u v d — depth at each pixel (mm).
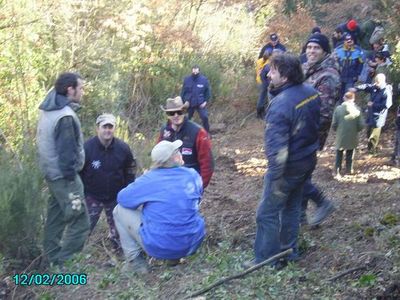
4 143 8031
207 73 12648
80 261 4992
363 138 9500
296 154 4383
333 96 4859
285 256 4617
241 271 4406
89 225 5125
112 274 4691
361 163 8297
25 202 5133
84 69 10406
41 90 9172
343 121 7602
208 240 5426
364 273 4355
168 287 4379
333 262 4613
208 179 5418
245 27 14570
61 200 4945
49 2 10188
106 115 5375
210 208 6680
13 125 8320
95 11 10805
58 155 4840
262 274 4363
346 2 15016
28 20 9602
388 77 10109
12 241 5152
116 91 10594
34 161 5660
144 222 4570
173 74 12094
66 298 4516
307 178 4645
